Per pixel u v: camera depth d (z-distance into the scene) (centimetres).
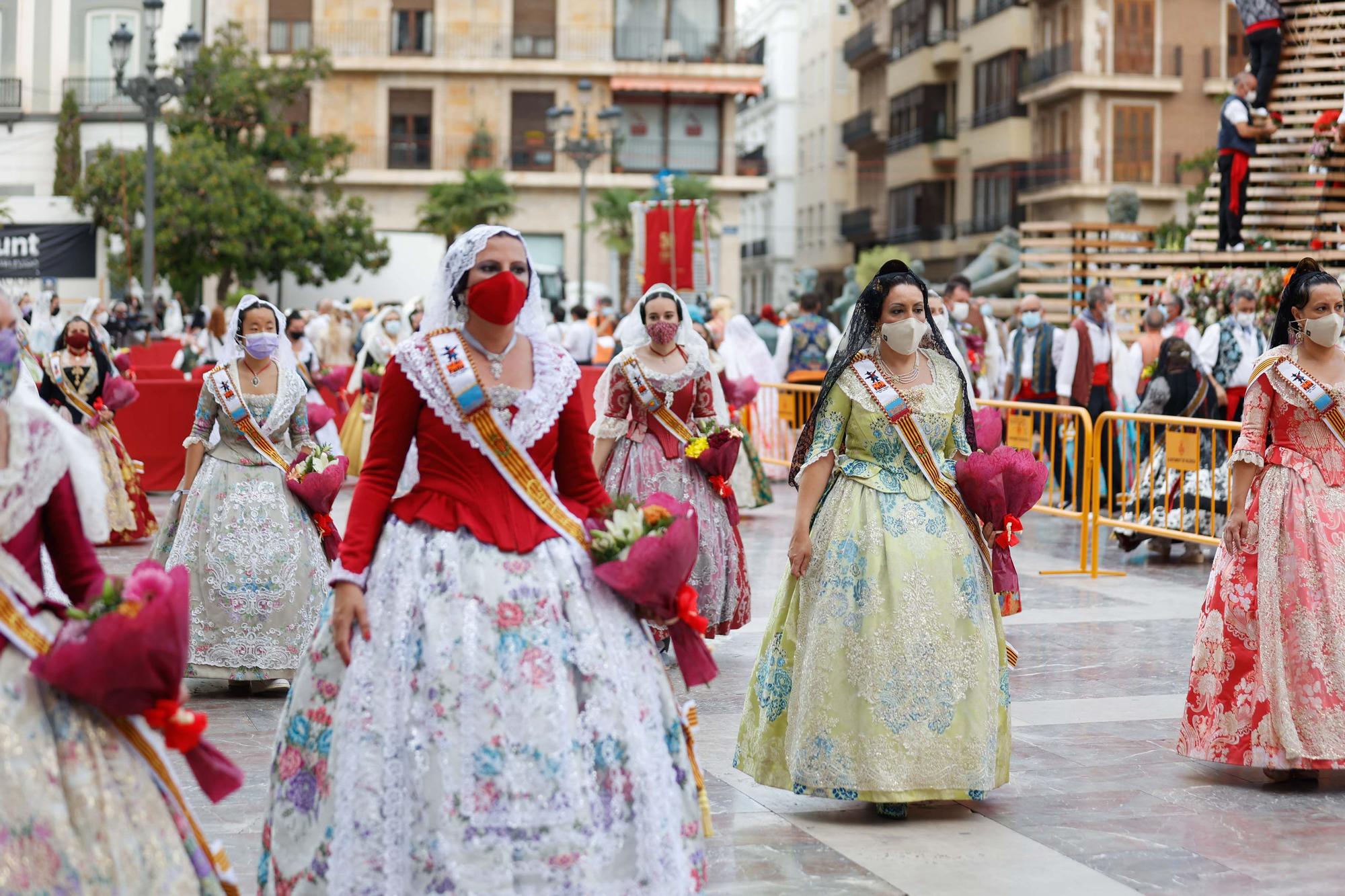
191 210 3603
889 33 5984
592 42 4597
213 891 327
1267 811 524
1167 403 1127
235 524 695
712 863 461
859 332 516
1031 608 927
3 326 335
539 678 356
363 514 374
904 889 439
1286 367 545
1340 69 1633
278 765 369
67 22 3703
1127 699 694
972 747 495
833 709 496
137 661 312
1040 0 4819
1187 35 4591
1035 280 2250
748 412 1659
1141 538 1166
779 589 530
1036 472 500
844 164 6812
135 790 321
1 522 319
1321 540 543
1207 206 1730
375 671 359
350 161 4553
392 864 345
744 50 4638
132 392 1157
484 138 4578
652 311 772
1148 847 481
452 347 378
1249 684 548
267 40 4538
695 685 387
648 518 380
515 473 379
